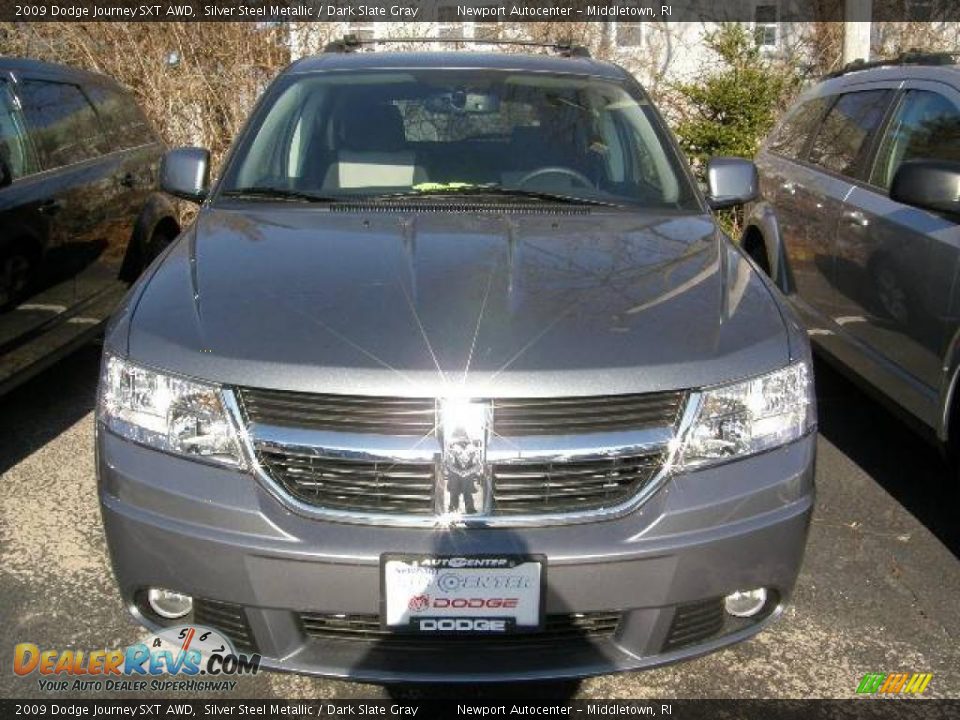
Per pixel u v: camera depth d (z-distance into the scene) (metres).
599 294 2.57
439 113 3.68
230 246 2.90
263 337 2.37
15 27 8.90
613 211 3.33
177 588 2.36
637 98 3.93
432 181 3.45
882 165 4.29
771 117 9.01
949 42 11.02
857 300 4.23
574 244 2.93
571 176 3.50
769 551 2.41
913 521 3.82
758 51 9.48
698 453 2.34
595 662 2.37
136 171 5.49
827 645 3.03
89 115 5.21
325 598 2.28
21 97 4.59
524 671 2.35
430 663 2.36
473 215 3.18
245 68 9.35
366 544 2.24
